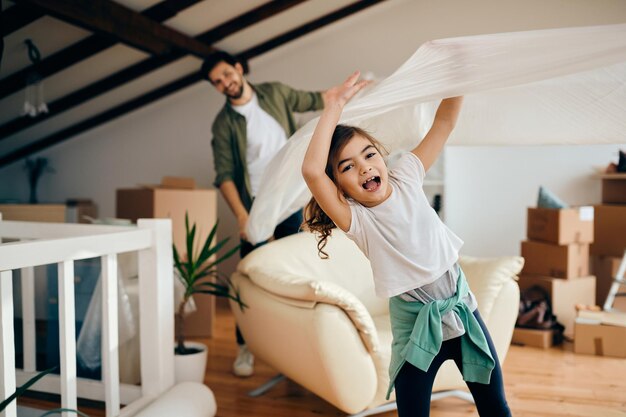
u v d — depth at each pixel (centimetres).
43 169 541
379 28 457
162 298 228
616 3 402
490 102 191
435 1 443
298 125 462
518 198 458
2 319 162
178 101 509
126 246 212
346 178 152
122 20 329
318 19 443
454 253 159
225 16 397
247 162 341
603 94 178
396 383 163
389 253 154
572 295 362
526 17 423
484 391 160
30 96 351
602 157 434
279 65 485
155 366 226
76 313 265
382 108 164
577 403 253
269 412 245
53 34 347
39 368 279
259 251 269
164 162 516
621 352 319
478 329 157
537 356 324
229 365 310
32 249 171
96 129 529
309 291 211
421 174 164
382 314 287
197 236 372
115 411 207
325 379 212
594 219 400
